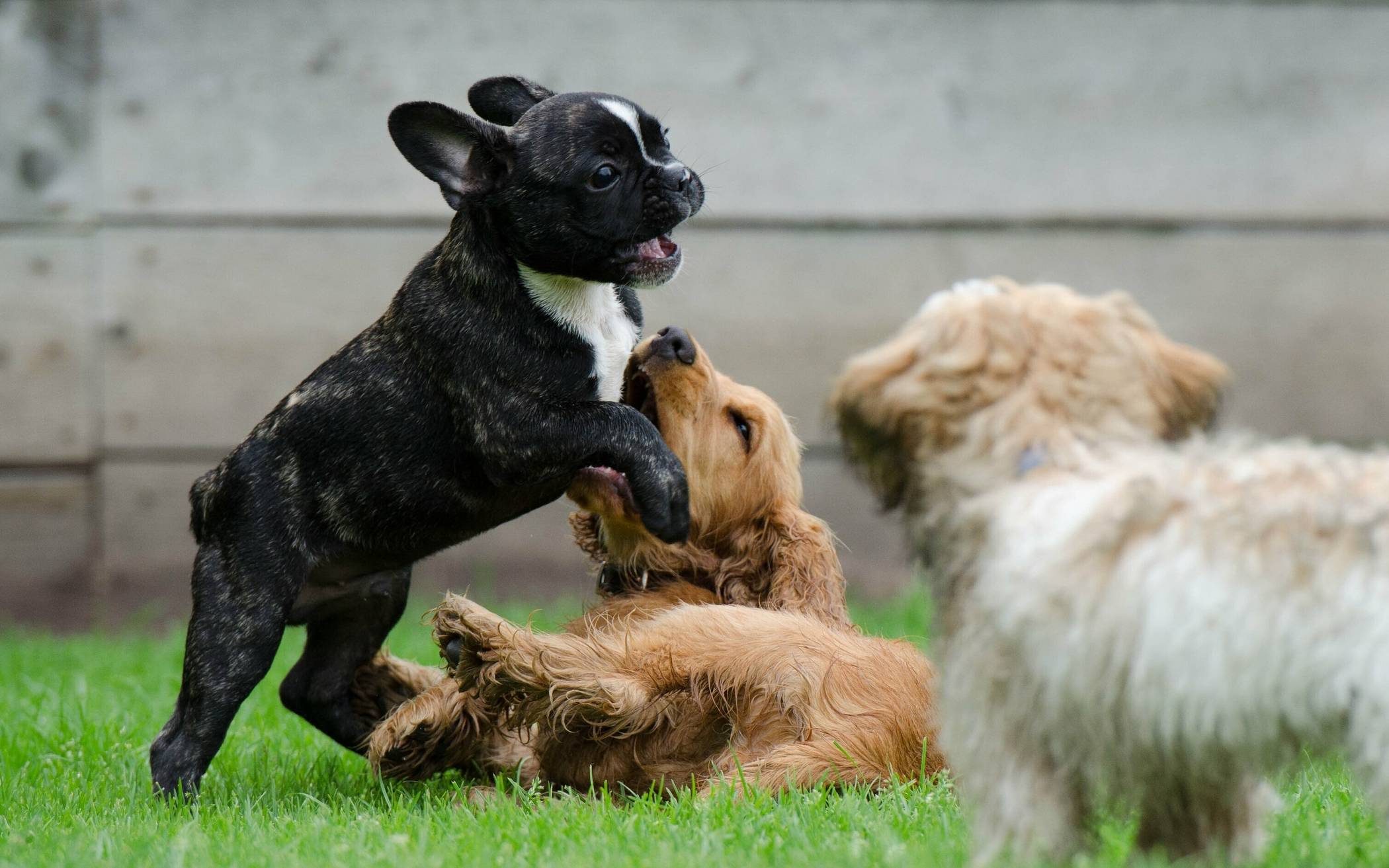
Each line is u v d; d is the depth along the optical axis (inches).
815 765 298.5
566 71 633.6
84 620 634.8
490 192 346.3
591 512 370.6
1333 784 282.0
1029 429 203.6
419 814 287.4
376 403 346.3
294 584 337.4
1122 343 209.6
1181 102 645.3
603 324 363.3
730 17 637.3
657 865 225.8
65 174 627.5
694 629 326.0
